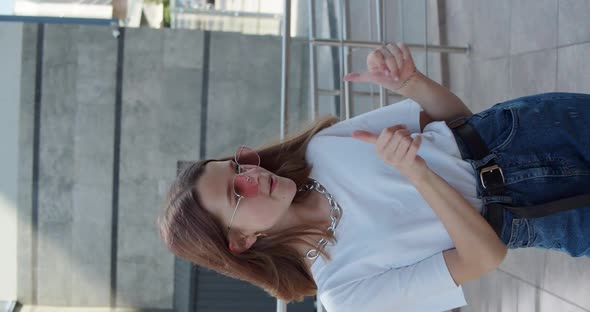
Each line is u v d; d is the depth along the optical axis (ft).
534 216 4.20
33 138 15.05
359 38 13.28
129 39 15.26
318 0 14.24
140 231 15.26
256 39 15.69
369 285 4.59
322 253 4.78
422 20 10.86
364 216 4.64
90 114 15.19
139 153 15.33
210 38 15.57
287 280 5.07
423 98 4.96
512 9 8.35
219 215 4.80
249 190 4.59
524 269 8.16
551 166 4.36
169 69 15.43
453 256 4.37
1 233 15.03
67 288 15.19
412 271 4.48
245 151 5.12
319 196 4.90
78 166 15.16
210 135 15.60
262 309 15.08
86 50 15.12
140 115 15.34
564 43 7.33
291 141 5.25
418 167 3.96
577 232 4.43
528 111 4.55
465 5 9.57
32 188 15.07
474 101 9.41
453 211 4.09
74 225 15.16
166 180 15.35
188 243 4.90
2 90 14.96
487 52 9.00
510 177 4.35
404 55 4.66
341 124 5.18
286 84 7.55
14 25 14.84
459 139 4.61
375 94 10.16
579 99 4.64
